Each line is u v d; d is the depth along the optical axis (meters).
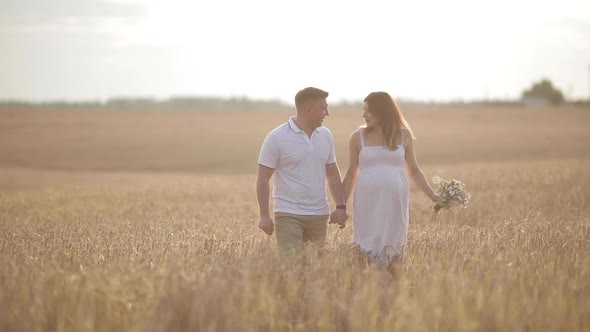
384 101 7.65
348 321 5.11
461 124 98.56
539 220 12.02
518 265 6.59
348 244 7.61
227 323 4.82
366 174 7.69
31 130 92.56
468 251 7.73
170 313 4.91
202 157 66.56
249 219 14.58
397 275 6.59
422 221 13.61
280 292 5.61
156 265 6.44
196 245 8.39
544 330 4.91
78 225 12.55
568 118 105.75
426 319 4.91
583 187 19.06
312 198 7.77
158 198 22.48
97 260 7.25
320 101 7.73
